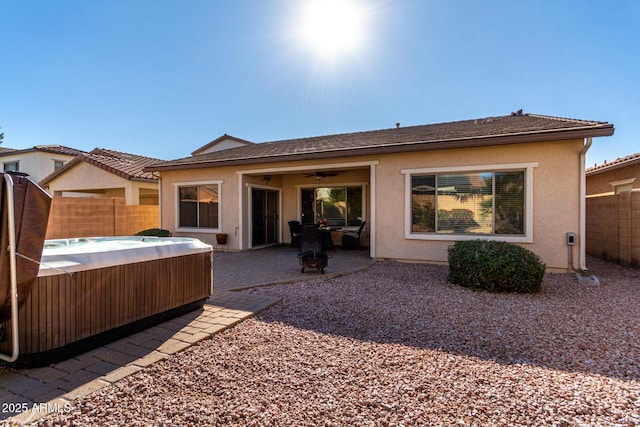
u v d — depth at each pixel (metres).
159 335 3.83
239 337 3.88
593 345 3.70
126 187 14.05
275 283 6.55
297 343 3.71
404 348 3.59
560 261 7.37
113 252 3.67
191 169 11.77
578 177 7.20
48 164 22.62
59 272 3.13
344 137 13.05
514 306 5.15
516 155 7.61
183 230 12.11
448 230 8.34
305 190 13.24
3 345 3.02
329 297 5.64
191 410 2.43
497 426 2.25
